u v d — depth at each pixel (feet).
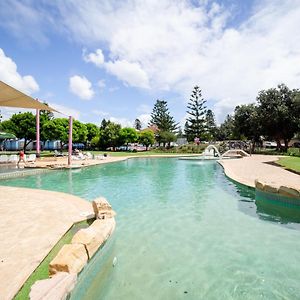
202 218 20.86
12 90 23.98
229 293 10.46
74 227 16.03
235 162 64.85
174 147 164.66
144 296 10.12
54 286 8.39
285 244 15.71
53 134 98.07
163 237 16.69
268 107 114.83
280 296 10.30
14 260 10.99
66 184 37.11
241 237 16.83
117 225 18.97
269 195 24.26
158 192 31.58
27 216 17.52
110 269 12.34
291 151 116.57
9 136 85.76
